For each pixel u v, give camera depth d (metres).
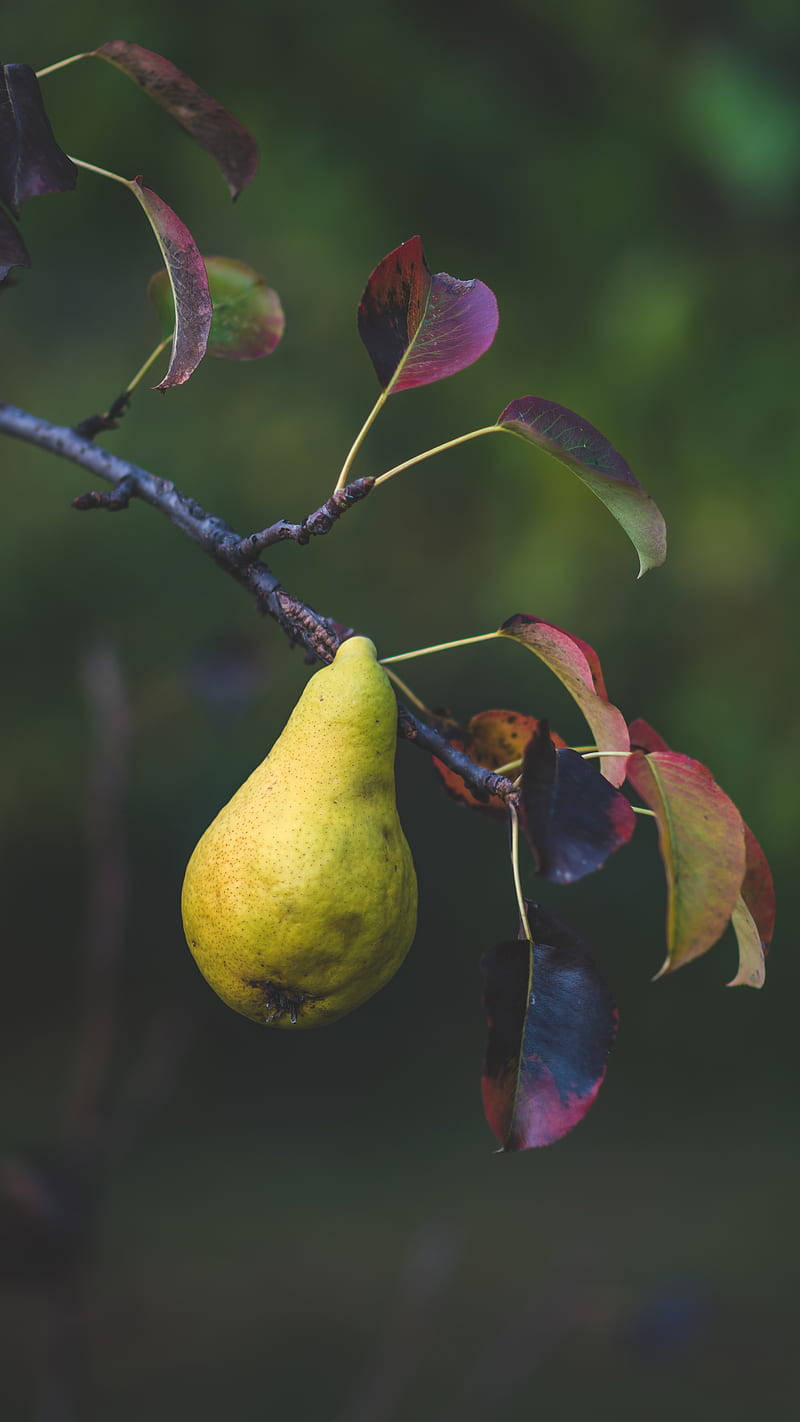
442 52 4.96
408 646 10.20
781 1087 9.88
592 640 6.59
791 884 6.23
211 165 4.88
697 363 5.06
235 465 10.63
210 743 9.04
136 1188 8.47
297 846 1.24
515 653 9.91
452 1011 11.65
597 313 5.21
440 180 4.99
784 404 4.98
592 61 4.89
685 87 4.69
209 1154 9.10
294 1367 5.71
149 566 10.51
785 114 4.59
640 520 1.29
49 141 1.25
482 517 7.81
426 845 11.88
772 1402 5.33
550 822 1.10
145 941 10.55
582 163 4.94
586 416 5.22
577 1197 8.25
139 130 4.59
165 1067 3.02
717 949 10.51
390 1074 10.87
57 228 4.88
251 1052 10.98
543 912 1.22
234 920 1.25
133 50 1.51
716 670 5.83
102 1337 5.84
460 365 1.31
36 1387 5.40
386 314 1.31
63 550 10.51
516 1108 1.18
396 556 10.20
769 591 5.74
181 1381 5.52
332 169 5.02
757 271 5.10
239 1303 6.51
